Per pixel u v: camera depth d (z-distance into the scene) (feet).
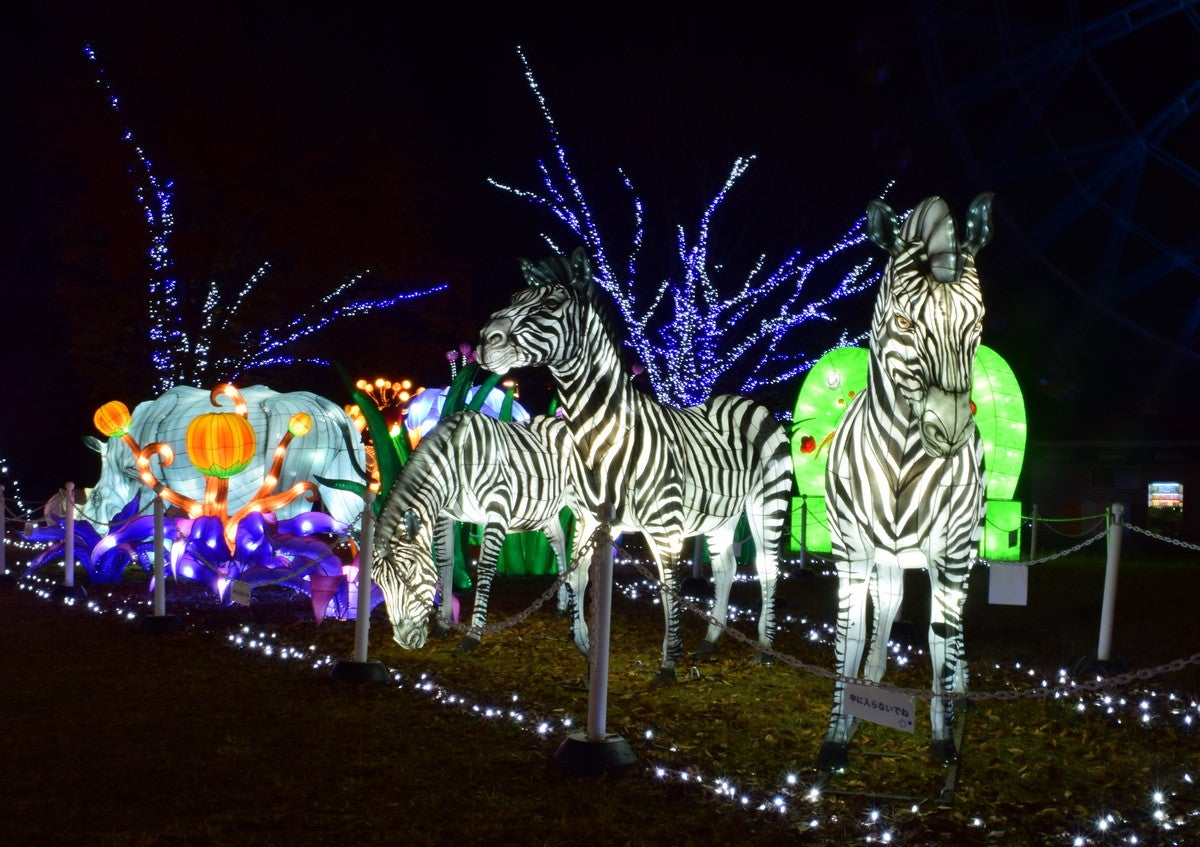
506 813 16.07
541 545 49.21
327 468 46.01
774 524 29.40
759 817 16.25
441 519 31.71
